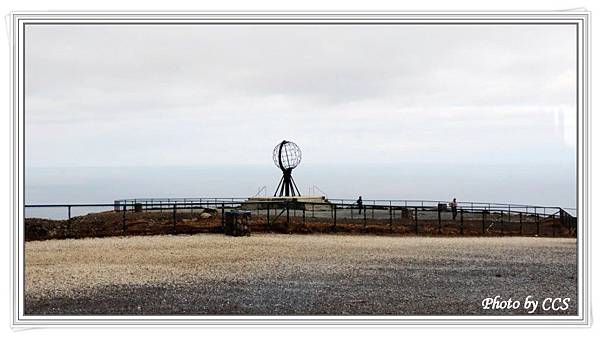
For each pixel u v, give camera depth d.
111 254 21.62
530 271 19.73
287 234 27.78
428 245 24.73
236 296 16.67
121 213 34.94
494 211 35.12
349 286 17.72
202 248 23.14
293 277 18.66
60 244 23.59
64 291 17.00
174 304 15.98
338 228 28.84
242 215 26.69
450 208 37.38
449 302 16.39
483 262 21.08
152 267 19.66
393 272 19.42
